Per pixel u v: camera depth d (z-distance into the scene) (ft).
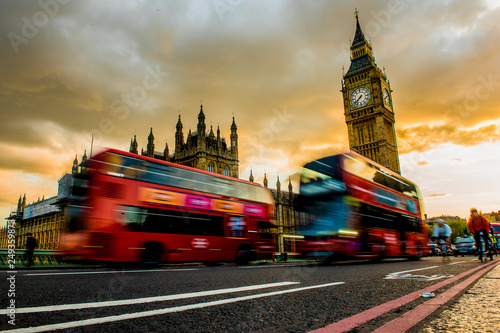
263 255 49.55
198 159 201.98
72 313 9.86
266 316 9.67
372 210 44.34
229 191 47.80
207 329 8.21
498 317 8.46
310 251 41.16
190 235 40.86
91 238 32.96
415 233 57.16
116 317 9.28
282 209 210.38
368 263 42.75
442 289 14.37
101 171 35.37
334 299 12.56
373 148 254.27
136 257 35.47
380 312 9.73
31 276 23.17
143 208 37.35
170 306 11.05
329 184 41.93
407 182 60.13
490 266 29.22
